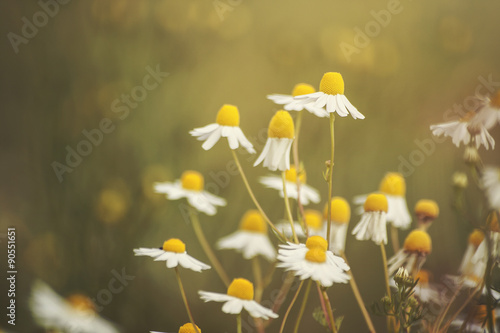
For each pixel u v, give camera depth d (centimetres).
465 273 65
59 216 85
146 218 86
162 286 86
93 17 97
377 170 100
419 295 65
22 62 99
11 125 98
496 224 62
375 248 90
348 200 96
